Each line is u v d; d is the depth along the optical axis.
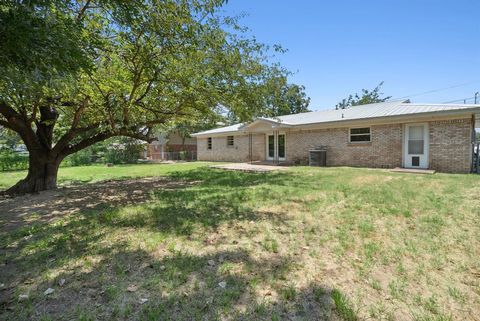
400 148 11.33
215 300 2.20
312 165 13.80
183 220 4.35
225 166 14.88
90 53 3.51
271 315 2.02
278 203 5.43
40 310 2.09
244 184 8.04
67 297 2.26
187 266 2.79
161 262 2.89
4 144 19.61
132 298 2.23
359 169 11.12
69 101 7.30
